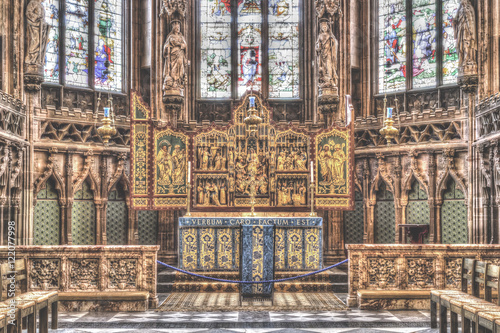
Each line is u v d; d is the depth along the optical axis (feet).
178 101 57.52
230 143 47.93
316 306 38.75
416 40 59.31
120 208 59.62
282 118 62.08
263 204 47.73
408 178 56.95
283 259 43.83
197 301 40.98
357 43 61.87
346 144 47.83
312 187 45.32
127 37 62.03
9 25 50.80
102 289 37.63
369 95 61.36
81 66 58.75
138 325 32.65
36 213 53.88
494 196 48.98
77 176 56.29
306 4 62.08
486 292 29.37
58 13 56.95
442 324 29.91
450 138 54.70
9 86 50.70
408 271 38.27
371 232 59.36
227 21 62.90
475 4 52.03
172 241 58.80
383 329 31.55
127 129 59.82
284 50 62.90
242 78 62.75
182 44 57.67
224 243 44.70
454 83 56.24
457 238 54.13
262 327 32.19
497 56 50.85
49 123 54.29
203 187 47.70
